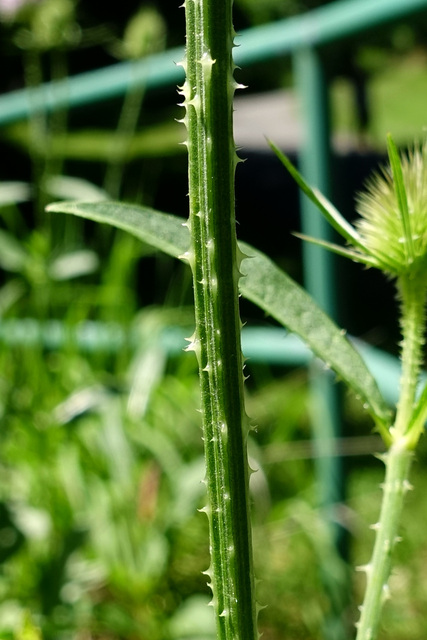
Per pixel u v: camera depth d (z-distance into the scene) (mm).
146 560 1021
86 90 1163
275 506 1144
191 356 1202
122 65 1188
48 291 1084
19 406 1023
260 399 1267
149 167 2605
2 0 1100
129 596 1053
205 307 305
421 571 1172
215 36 295
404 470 360
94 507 1042
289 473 1244
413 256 366
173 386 1194
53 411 998
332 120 971
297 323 380
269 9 3814
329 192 974
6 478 1059
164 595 1070
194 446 1192
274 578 1111
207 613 956
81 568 991
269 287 388
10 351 1121
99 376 1104
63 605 875
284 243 3361
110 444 1023
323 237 976
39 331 1079
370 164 2771
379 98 6902
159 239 382
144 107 2545
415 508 1300
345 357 373
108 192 1168
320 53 945
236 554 311
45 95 1193
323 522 1017
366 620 355
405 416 364
